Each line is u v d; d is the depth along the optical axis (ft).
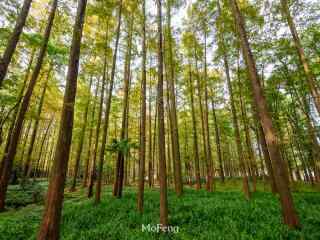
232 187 59.36
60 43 44.37
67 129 17.35
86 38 46.21
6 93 38.01
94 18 48.75
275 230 17.10
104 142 34.91
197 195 37.68
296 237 16.05
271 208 24.25
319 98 31.81
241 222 19.67
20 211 31.48
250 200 30.63
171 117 48.96
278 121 49.16
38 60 35.91
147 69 57.21
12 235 19.81
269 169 40.14
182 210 25.46
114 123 77.51
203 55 55.21
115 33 43.42
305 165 77.41
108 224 21.30
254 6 39.60
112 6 36.27
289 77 47.62
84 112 58.85
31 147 52.65
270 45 43.16
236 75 51.13
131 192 43.11
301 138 55.11
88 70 47.06
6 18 32.01
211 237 16.57
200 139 88.58
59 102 71.31
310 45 42.06
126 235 18.31
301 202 29.55
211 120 82.38
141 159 30.40
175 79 56.65
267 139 21.27
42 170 122.83
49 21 36.63
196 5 47.93
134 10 42.16
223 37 45.21
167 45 47.93
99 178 32.94
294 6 35.96
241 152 37.68
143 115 34.58
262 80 48.85
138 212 25.84
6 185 32.45
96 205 30.37
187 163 90.53
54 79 57.62
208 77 57.26
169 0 43.50
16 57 43.57
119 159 38.93
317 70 43.16
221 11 42.06
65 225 22.21
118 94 66.23
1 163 40.09
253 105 45.01
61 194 15.90
